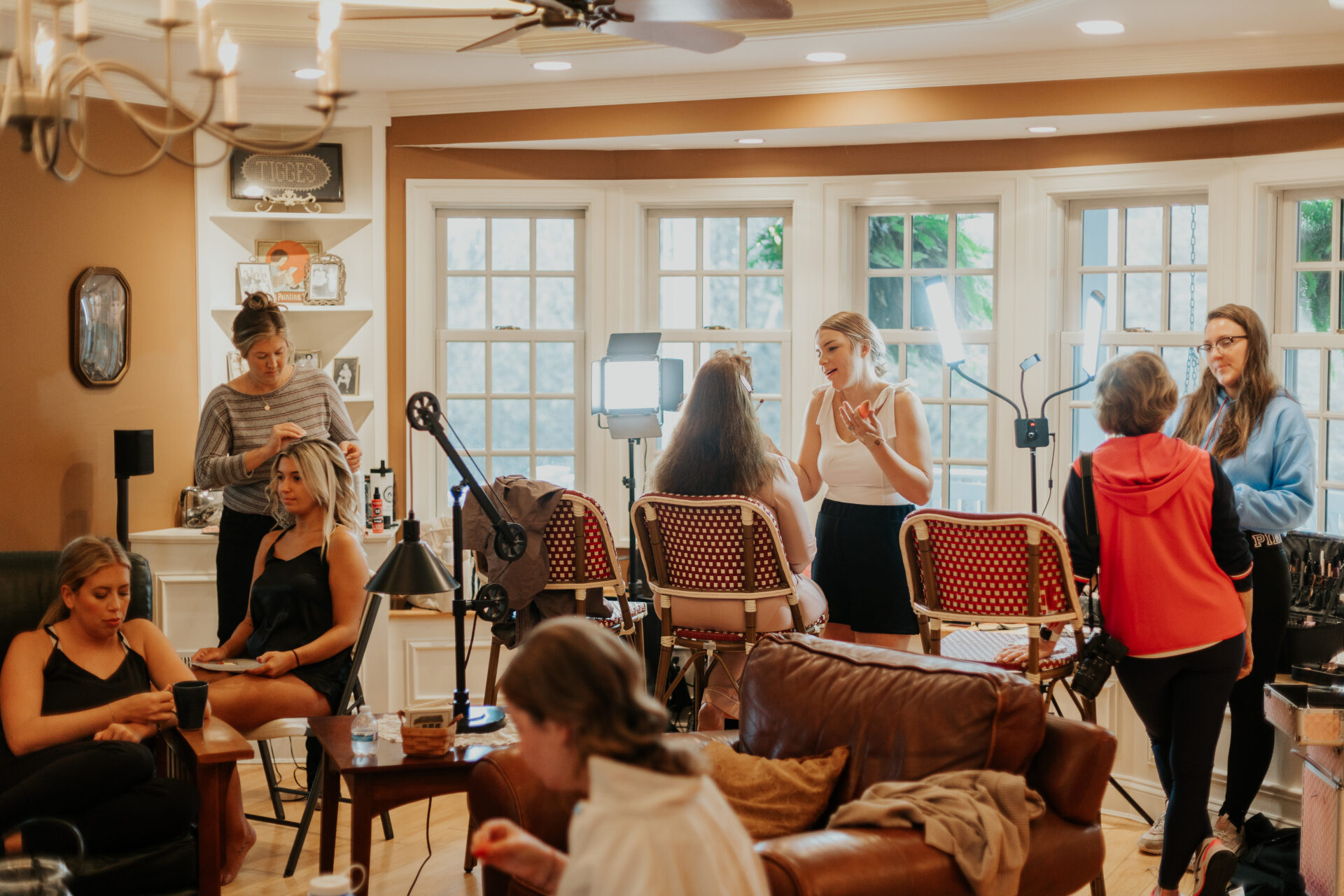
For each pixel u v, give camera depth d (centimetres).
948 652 367
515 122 500
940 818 218
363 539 476
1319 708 293
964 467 513
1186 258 480
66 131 216
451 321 541
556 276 540
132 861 274
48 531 450
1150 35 409
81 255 458
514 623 331
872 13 400
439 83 488
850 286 520
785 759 264
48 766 278
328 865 288
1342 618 374
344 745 283
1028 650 331
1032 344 488
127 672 320
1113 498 304
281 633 364
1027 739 239
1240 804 355
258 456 393
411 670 468
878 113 459
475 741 285
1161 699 309
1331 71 410
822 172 506
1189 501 298
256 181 512
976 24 396
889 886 205
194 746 282
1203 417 371
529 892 237
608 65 458
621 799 146
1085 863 238
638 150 517
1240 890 319
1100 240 494
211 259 508
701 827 147
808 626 353
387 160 515
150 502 488
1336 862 295
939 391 516
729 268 534
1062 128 462
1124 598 305
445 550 484
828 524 389
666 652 354
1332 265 450
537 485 347
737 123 475
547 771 154
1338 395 451
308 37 420
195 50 431
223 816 286
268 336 406
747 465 340
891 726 247
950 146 492
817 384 512
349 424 432
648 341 434
